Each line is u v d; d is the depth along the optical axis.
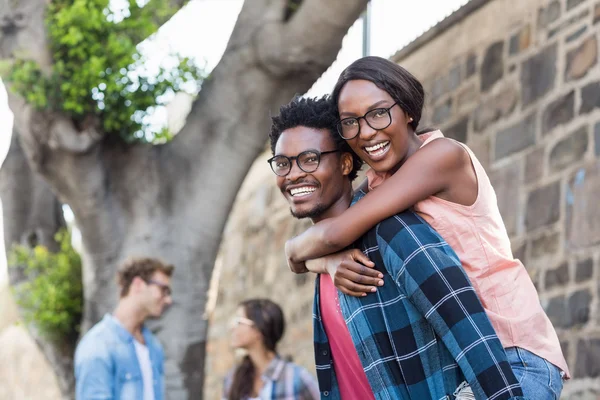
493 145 6.18
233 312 9.83
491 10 6.40
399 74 2.33
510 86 6.09
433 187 2.29
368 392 2.39
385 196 2.28
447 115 6.75
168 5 6.04
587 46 5.42
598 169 5.19
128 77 5.70
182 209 6.07
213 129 6.05
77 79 5.54
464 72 6.62
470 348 2.07
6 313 13.27
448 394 2.17
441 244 2.21
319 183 2.42
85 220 5.97
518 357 2.24
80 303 6.88
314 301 2.52
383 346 2.24
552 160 5.58
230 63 5.96
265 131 6.05
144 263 4.76
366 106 2.30
